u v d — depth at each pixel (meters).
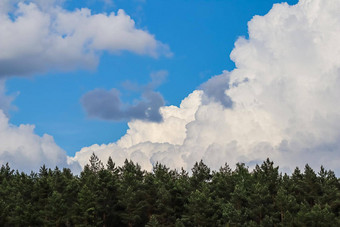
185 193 105.62
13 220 88.69
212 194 100.25
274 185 103.38
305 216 82.50
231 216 88.38
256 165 112.19
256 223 87.19
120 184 102.38
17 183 107.62
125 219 96.94
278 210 95.31
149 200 100.62
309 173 102.56
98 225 93.19
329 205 94.12
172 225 95.75
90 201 91.19
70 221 95.00
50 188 98.94
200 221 91.88
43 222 89.81
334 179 105.00
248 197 94.44
